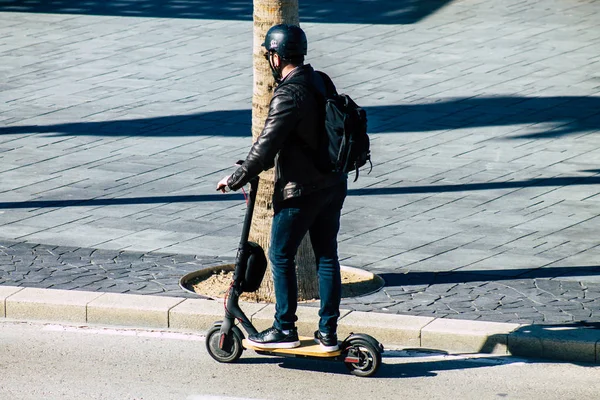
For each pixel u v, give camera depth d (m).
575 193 42.38
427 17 82.31
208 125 53.16
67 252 35.25
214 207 40.84
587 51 69.81
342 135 24.34
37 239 36.66
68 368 26.28
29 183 43.75
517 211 40.12
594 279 32.50
